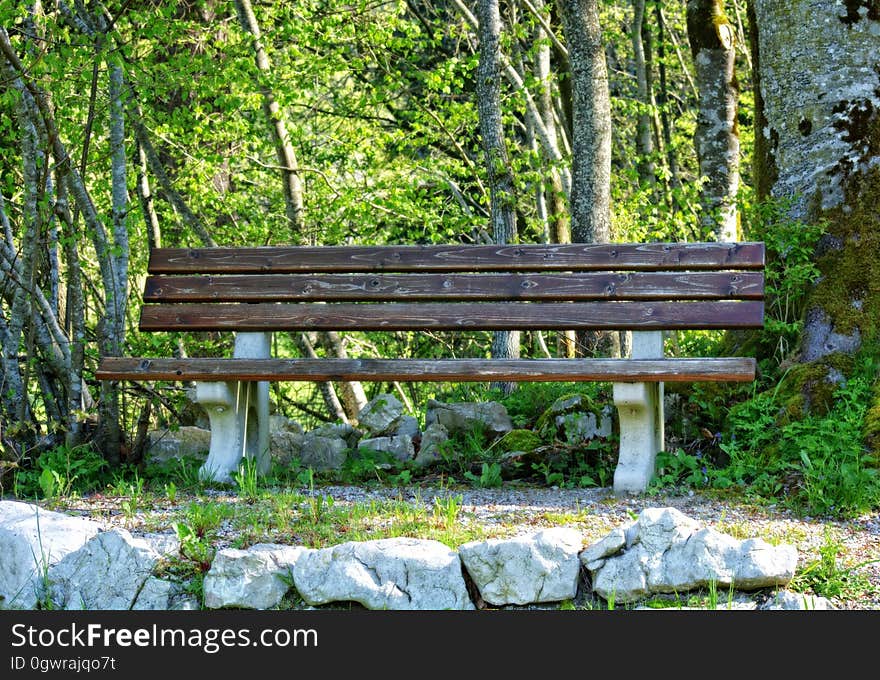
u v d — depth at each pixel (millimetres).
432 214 12969
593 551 4039
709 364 5102
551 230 14492
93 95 6230
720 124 10461
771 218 6414
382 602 3977
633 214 12078
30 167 5883
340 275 5965
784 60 6438
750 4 6715
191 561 4207
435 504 4914
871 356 5895
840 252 6168
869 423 5383
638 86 14898
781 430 5629
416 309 5801
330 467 6422
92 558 4180
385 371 5418
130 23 7977
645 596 3961
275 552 4109
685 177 17125
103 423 6070
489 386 8055
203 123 11133
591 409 6246
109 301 6266
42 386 6488
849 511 4766
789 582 3908
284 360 5559
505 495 5449
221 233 12734
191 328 5941
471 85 16562
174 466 5988
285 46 12359
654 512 4039
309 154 14242
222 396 5684
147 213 9523
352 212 12555
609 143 9617
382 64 13617
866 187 6184
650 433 5438
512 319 5688
